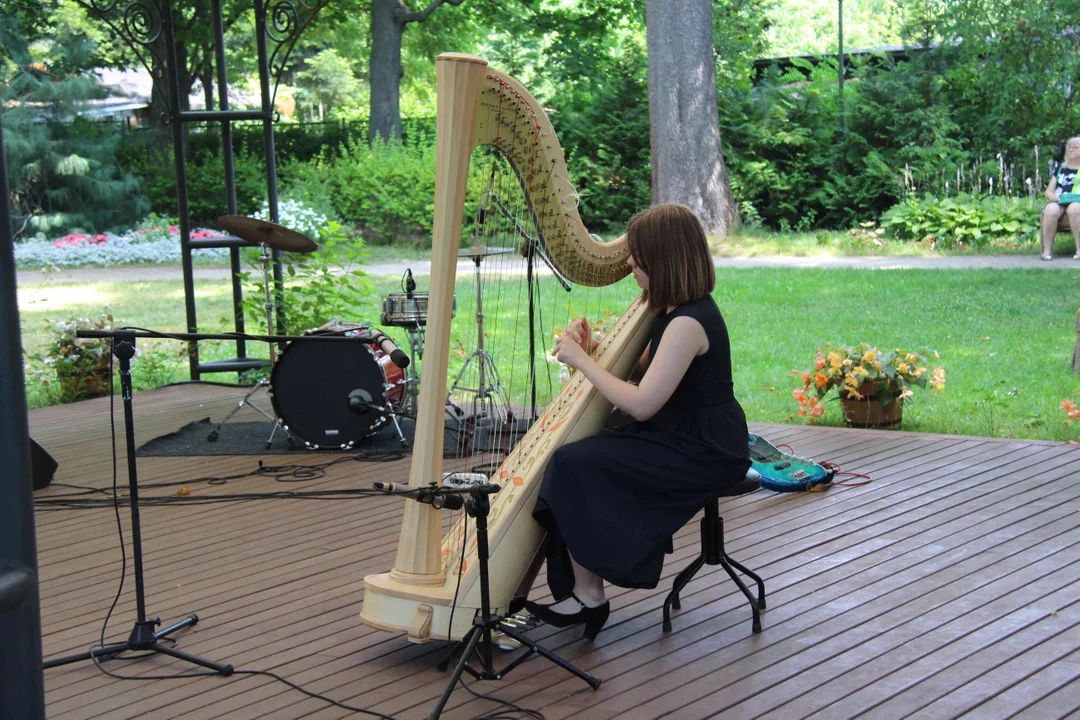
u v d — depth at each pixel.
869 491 4.13
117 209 17.66
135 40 6.71
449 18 20.81
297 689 2.57
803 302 9.11
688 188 13.28
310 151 18.53
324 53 26.16
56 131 17.66
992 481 4.20
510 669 2.53
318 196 15.47
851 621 2.87
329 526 3.97
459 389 4.94
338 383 5.03
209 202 17.62
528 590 2.69
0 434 1.25
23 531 1.27
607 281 2.90
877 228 13.62
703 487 2.59
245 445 5.26
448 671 2.65
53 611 3.18
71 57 18.00
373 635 2.92
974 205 12.39
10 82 17.06
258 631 2.97
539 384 6.16
